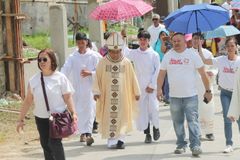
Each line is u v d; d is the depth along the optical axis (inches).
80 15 1131.9
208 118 469.1
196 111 415.8
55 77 340.2
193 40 451.8
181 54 410.0
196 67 410.9
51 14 689.6
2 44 653.9
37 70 683.4
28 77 669.9
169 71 413.4
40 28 1041.5
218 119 565.6
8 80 658.8
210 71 460.1
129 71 451.8
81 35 493.4
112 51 446.3
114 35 445.4
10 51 653.3
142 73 480.1
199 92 465.7
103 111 453.4
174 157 421.1
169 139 489.7
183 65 409.4
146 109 478.0
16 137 514.6
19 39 651.5
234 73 415.8
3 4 650.2
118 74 447.5
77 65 494.9
